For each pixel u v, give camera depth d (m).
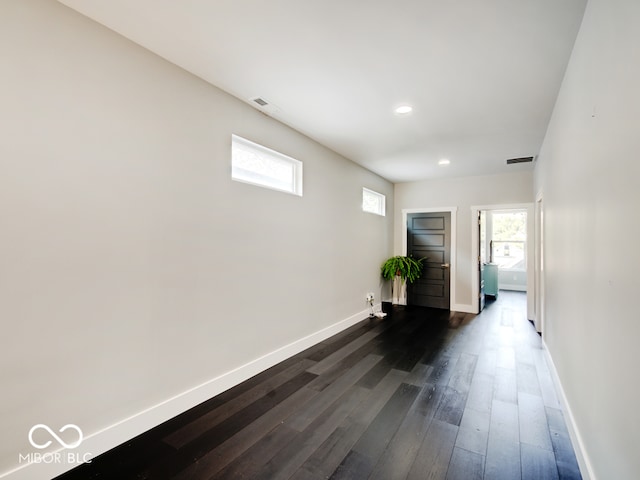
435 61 2.16
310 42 1.97
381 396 2.49
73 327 1.71
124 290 1.92
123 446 1.87
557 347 2.63
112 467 1.71
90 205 1.77
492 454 1.82
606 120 1.32
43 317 1.60
